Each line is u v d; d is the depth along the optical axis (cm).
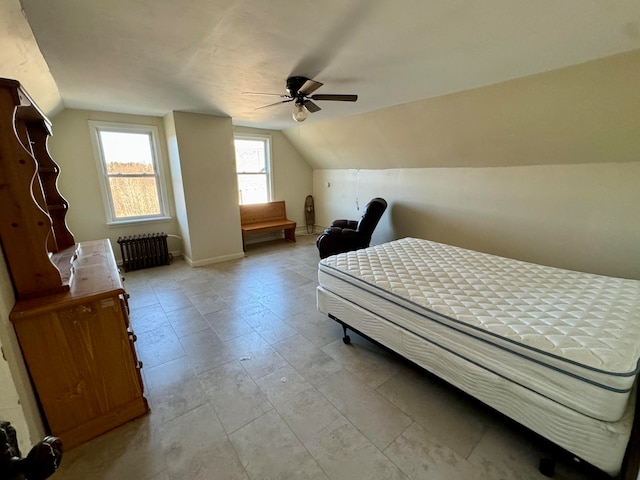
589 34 163
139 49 187
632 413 117
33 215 141
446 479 132
